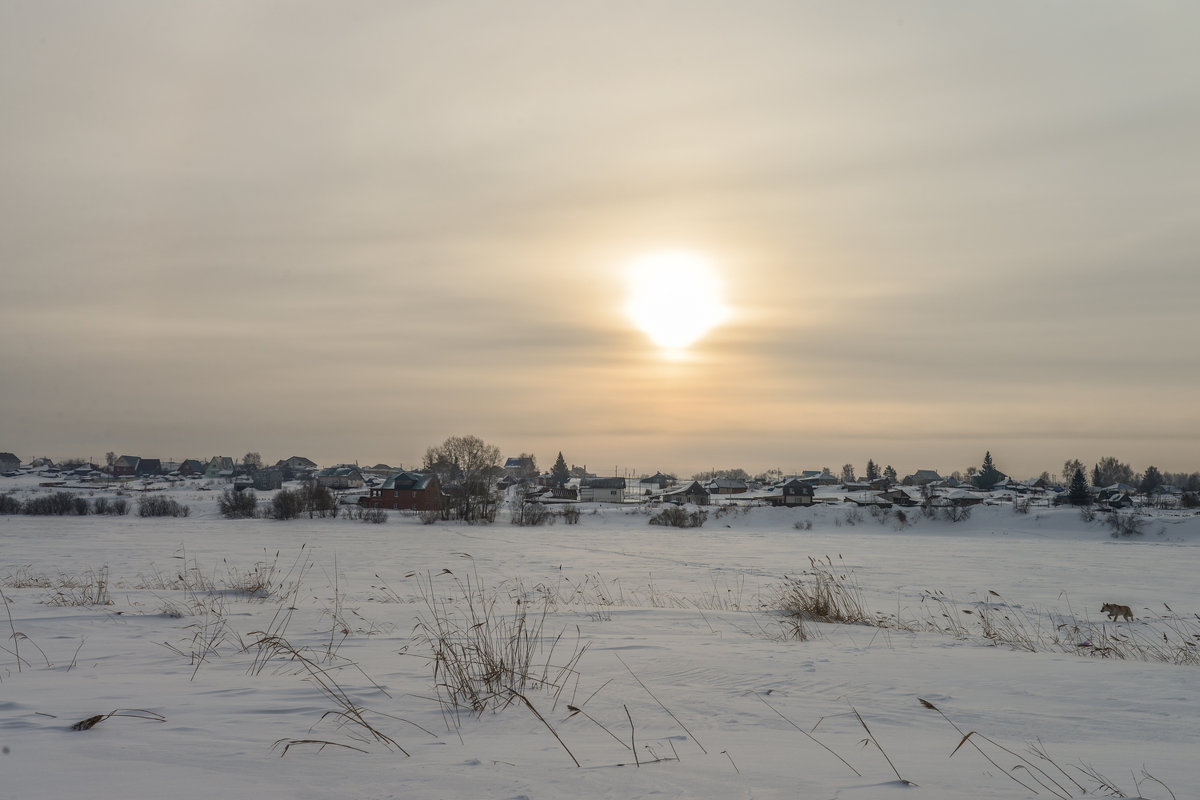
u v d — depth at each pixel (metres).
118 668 8.09
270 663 8.38
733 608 17.77
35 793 3.63
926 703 5.71
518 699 6.45
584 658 8.69
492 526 87.50
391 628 11.91
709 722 5.80
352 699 6.41
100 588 16.53
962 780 4.27
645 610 15.09
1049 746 5.31
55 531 66.88
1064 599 29.14
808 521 90.31
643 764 4.49
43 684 7.01
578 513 94.56
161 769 4.14
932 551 57.56
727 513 96.25
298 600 17.52
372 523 88.12
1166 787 4.23
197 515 97.75
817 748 5.04
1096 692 7.33
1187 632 19.30
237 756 4.50
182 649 9.34
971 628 16.94
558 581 29.98
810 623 13.37
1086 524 80.31
